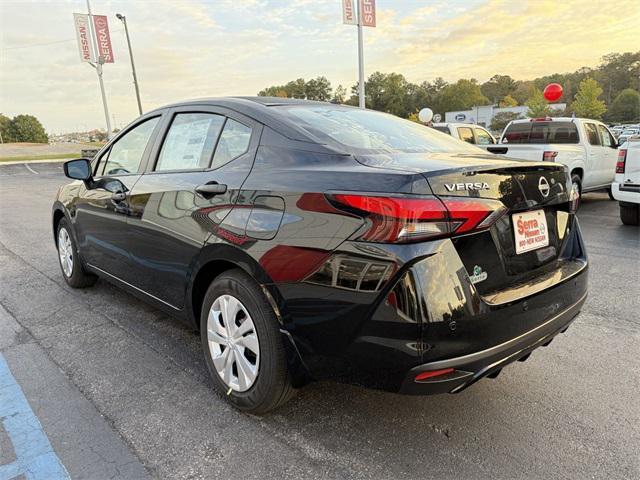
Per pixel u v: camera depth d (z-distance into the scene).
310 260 2.04
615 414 2.49
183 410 2.54
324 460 2.15
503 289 2.11
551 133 9.70
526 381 2.85
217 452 2.21
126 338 3.46
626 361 3.08
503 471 2.07
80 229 4.07
